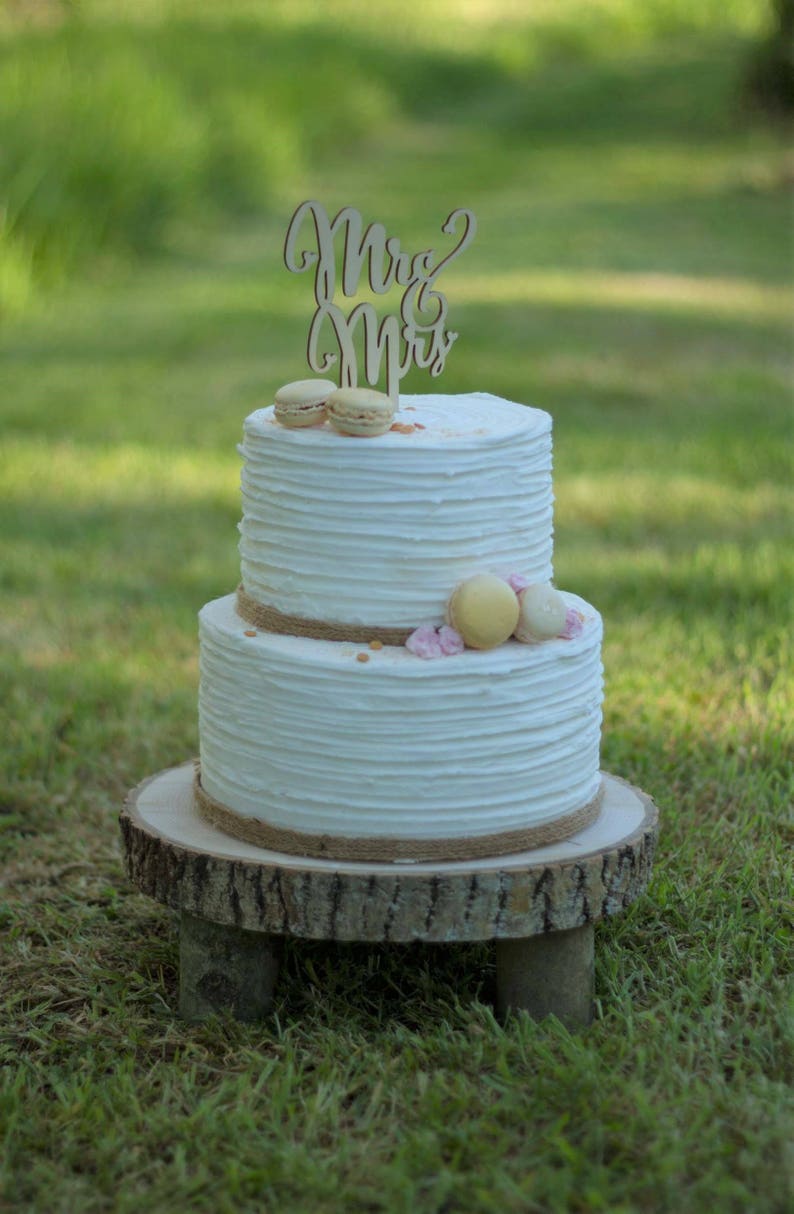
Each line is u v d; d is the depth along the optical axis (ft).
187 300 39.11
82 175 41.96
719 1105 8.93
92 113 44.01
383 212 51.01
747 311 37.09
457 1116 8.99
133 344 34.37
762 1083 9.16
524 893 9.57
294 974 10.87
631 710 15.26
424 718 9.52
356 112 67.87
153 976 11.06
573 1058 9.35
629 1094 8.98
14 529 21.84
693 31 102.17
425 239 46.09
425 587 9.77
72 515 22.52
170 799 10.99
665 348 33.12
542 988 10.02
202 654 10.48
